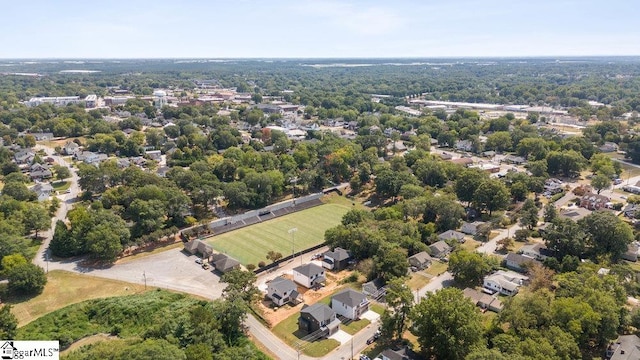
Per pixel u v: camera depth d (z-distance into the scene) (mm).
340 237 126875
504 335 76562
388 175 173125
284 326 94062
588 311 80750
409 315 83125
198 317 85250
